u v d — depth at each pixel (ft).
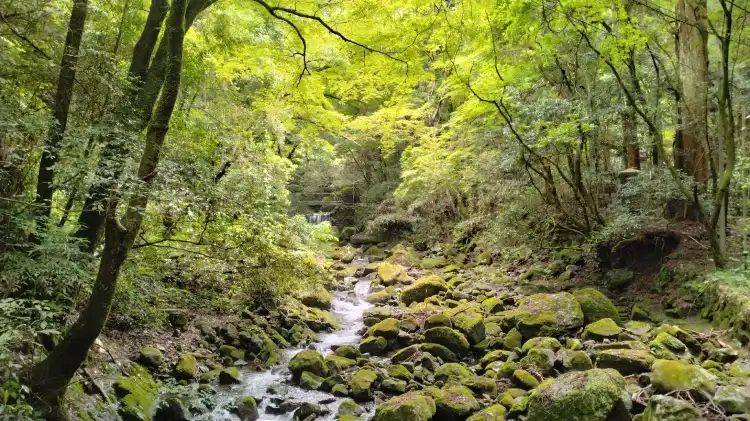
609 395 15.12
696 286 22.52
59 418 12.85
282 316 28.19
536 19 22.86
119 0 18.17
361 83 27.32
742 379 15.84
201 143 22.33
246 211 18.25
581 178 30.12
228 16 24.39
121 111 14.62
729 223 27.27
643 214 27.58
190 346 22.79
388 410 16.89
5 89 13.38
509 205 36.86
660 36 29.81
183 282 24.56
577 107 27.07
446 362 23.32
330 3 19.80
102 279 12.36
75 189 14.30
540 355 20.33
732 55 24.70
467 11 20.98
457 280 36.63
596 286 28.86
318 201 65.87
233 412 18.52
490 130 37.47
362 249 55.67
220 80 26.81
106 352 18.67
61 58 15.17
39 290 13.97
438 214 51.90
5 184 14.01
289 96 27.40
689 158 27.76
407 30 20.15
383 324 26.25
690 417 13.56
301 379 21.01
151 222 17.33
